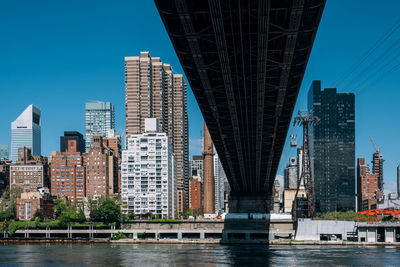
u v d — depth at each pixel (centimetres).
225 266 12850
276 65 9575
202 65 9625
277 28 8075
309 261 14012
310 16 7962
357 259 14550
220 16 7638
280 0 7331
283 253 16912
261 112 12662
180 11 7531
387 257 15212
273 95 11581
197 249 19200
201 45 8931
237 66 9681
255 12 7581
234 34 8356
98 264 13612
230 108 12356
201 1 7500
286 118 13712
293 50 8800
